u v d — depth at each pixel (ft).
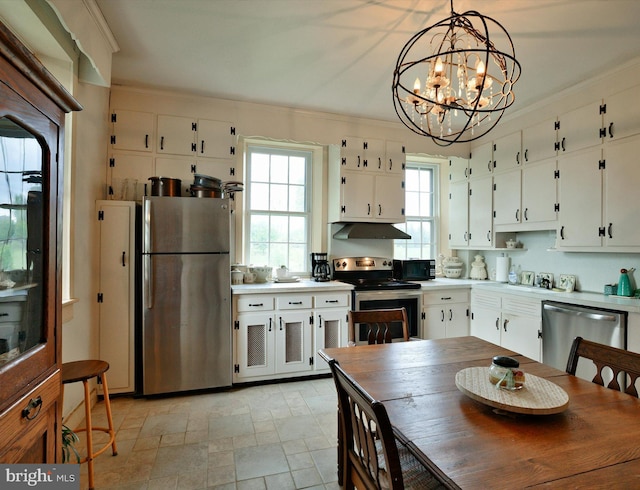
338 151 12.20
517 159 11.50
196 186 9.63
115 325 8.95
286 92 10.27
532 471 2.80
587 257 10.35
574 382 4.61
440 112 5.98
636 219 8.25
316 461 6.44
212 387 9.41
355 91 10.19
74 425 7.43
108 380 8.91
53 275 3.65
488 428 3.47
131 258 9.10
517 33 7.16
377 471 3.53
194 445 6.90
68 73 7.04
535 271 12.05
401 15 6.68
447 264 14.73
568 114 9.86
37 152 3.42
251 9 6.55
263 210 12.59
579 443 3.20
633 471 2.80
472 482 2.67
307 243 13.24
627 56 8.08
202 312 9.30
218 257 9.43
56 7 5.27
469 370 4.73
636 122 8.27
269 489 5.70
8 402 2.85
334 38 7.50
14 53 2.77
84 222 8.09
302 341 10.36
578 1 6.20
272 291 9.98
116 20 6.90
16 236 3.23
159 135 10.19
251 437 7.22
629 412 3.79
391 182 12.73
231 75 9.23
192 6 6.47
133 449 6.74
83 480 5.81
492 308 11.54
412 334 11.73
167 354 9.05
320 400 9.00
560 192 10.06
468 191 13.61
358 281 12.58
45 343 3.52
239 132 10.96
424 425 3.52
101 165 9.27
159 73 9.12
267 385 9.96
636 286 9.10
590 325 8.51
